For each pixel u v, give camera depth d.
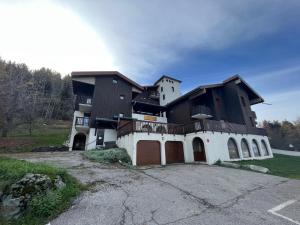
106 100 20.52
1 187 4.56
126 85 22.59
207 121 14.17
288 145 27.75
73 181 6.49
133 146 12.25
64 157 12.49
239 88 20.38
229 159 14.38
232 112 19.31
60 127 36.66
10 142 20.02
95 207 4.88
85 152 13.89
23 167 5.57
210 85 19.14
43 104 46.16
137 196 5.82
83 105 20.30
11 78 32.19
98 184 6.87
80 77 20.48
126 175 8.64
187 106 20.75
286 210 4.95
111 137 19.30
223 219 4.31
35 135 26.67
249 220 4.28
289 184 7.93
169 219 4.27
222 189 6.87
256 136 18.27
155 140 13.46
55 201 4.70
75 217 4.30
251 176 9.35
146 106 23.48
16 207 4.17
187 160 14.63
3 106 23.84
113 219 4.23
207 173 9.70
